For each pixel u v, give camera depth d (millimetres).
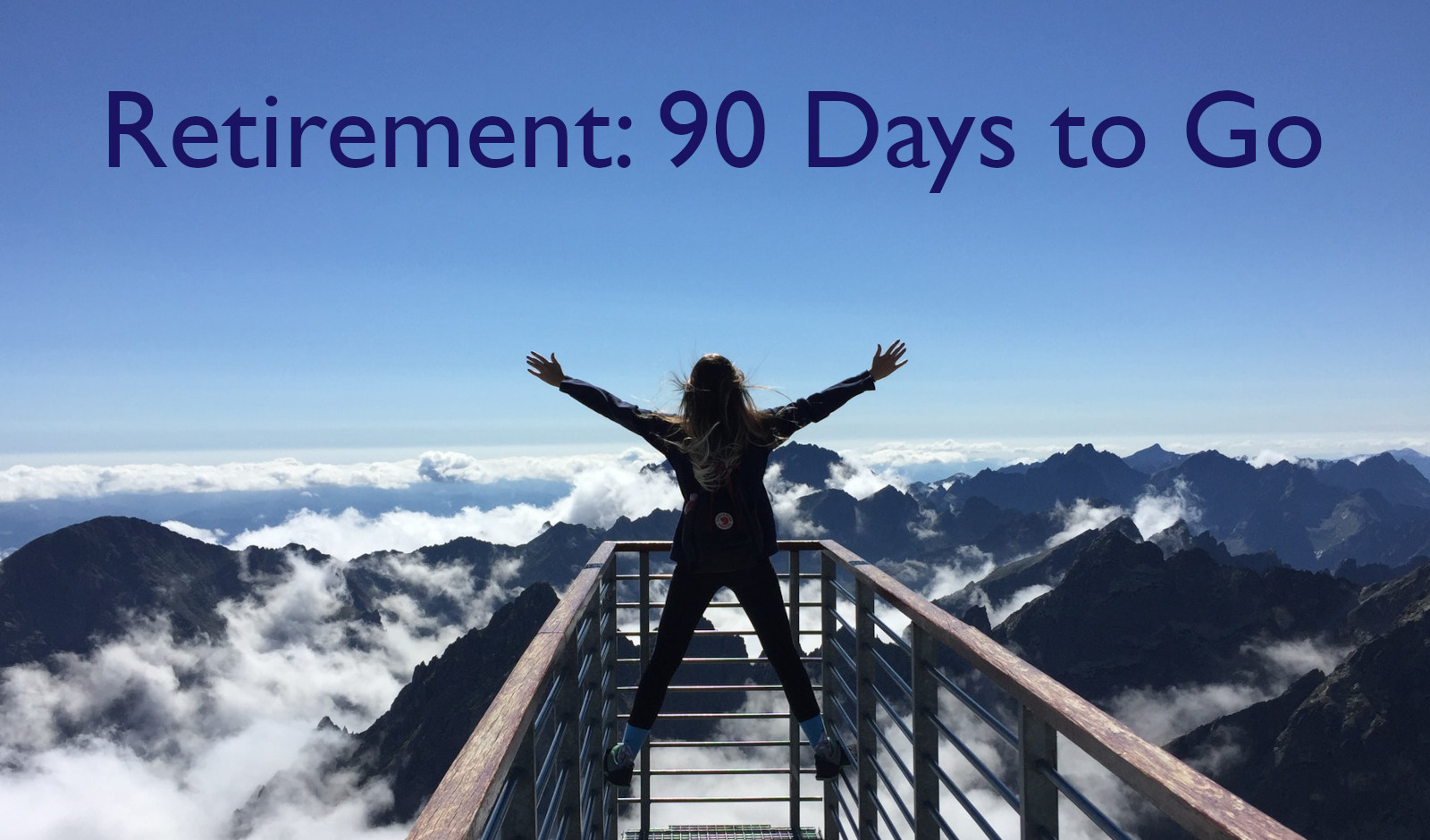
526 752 2736
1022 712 2432
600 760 4898
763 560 3434
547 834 3236
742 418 3346
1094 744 1953
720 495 3352
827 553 5539
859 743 4758
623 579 5859
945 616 3330
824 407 3471
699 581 3430
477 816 1689
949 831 3412
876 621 4348
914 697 3623
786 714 6090
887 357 3547
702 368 3369
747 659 6043
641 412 3521
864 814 4730
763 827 6117
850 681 5586
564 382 3576
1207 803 1522
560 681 3889
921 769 3602
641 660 5852
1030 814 2422
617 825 5656
